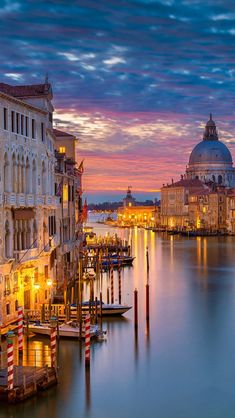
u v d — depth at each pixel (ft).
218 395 119.14
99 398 116.26
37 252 169.89
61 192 225.35
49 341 148.36
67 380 124.57
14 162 156.15
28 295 168.04
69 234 249.14
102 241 485.15
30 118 167.53
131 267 336.49
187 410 112.06
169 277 288.10
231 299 219.82
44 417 108.06
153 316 186.70
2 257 148.15
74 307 181.37
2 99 147.54
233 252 434.71
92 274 274.57
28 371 118.73
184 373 131.23
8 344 109.09
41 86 178.81
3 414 109.29
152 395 118.52
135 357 141.49
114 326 171.94
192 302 213.25
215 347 150.71
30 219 164.86
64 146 290.15
